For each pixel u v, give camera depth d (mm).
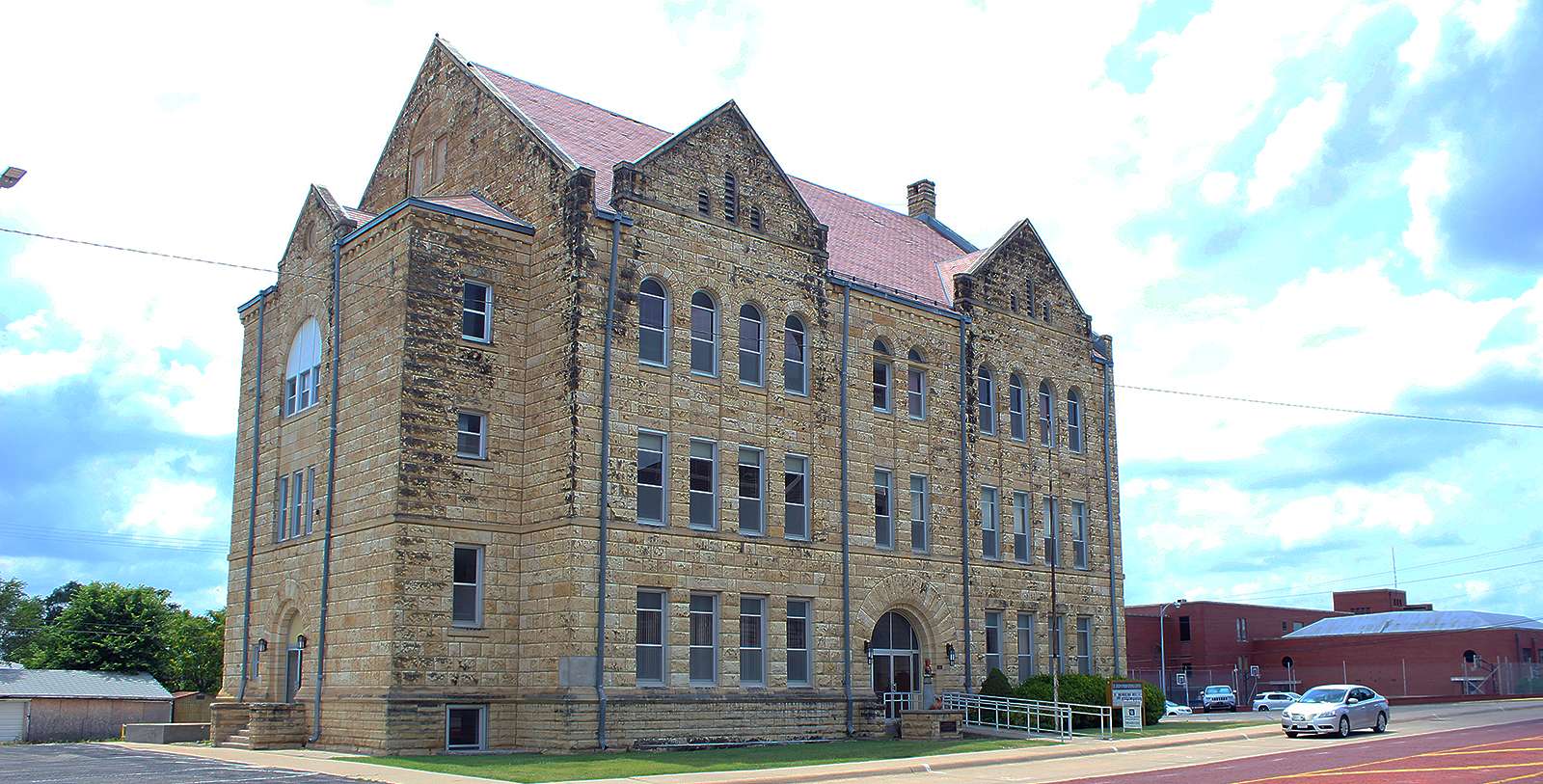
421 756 29641
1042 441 46000
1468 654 77125
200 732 38875
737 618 34969
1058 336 47281
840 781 26406
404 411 31750
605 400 32844
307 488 36062
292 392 37938
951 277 45156
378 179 42531
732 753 31359
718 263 36156
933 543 41031
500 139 36781
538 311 34125
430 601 31422
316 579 34375
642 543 33062
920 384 42156
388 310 33031
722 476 35312
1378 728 40312
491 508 32938
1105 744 34250
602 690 31438
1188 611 84875
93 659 66062
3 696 50219
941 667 40438
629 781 24734
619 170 34188
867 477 39312
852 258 42594
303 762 28344
